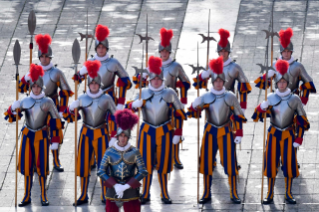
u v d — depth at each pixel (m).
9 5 75.56
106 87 48.59
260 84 48.75
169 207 43.16
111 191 38.16
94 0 76.75
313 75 59.56
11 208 43.75
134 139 52.50
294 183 45.66
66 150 51.19
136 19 71.62
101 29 47.72
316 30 67.31
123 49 65.44
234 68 47.69
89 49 65.62
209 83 59.91
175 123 43.53
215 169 48.31
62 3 75.88
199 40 66.62
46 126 44.34
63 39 67.88
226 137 43.06
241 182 46.16
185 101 48.38
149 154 43.50
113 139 42.72
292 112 42.69
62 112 48.12
